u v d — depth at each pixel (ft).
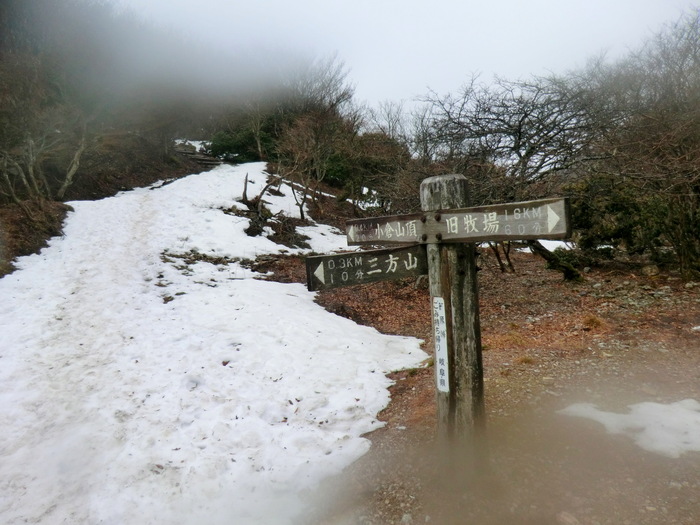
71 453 12.77
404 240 9.89
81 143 48.62
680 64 25.89
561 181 25.20
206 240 38.40
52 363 18.20
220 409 14.89
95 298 25.26
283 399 15.51
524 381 14.60
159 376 17.26
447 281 9.24
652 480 9.49
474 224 8.45
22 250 31.30
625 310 21.47
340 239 47.32
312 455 12.17
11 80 40.22
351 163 58.59
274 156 75.87
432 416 13.07
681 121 22.97
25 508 10.76
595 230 31.71
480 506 9.18
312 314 24.73
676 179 22.67
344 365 18.07
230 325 22.06
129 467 12.00
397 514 9.48
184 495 10.91
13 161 37.09
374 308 27.27
